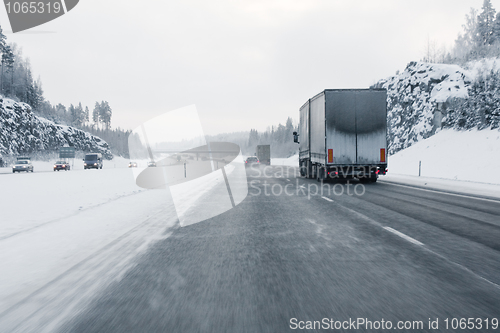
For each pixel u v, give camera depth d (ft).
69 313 10.70
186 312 10.67
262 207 35.12
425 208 33.83
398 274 14.23
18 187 57.98
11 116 270.67
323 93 62.28
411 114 161.58
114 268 15.43
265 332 9.35
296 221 27.12
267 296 11.91
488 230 23.32
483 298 11.66
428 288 12.60
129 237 21.89
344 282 13.28
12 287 13.08
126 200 41.73
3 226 25.62
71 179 79.05
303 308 10.88
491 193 45.80
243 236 21.91
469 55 240.32
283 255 17.29
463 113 119.14
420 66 171.94
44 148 300.20
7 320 10.23
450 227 24.43
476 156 87.71
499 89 104.53
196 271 14.85
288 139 629.10
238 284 13.15
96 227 25.22
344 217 28.84
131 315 10.50
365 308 10.86
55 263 16.30
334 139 61.36
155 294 12.21
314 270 14.82
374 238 21.01
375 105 61.36
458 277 13.83
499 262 15.92
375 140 61.36
